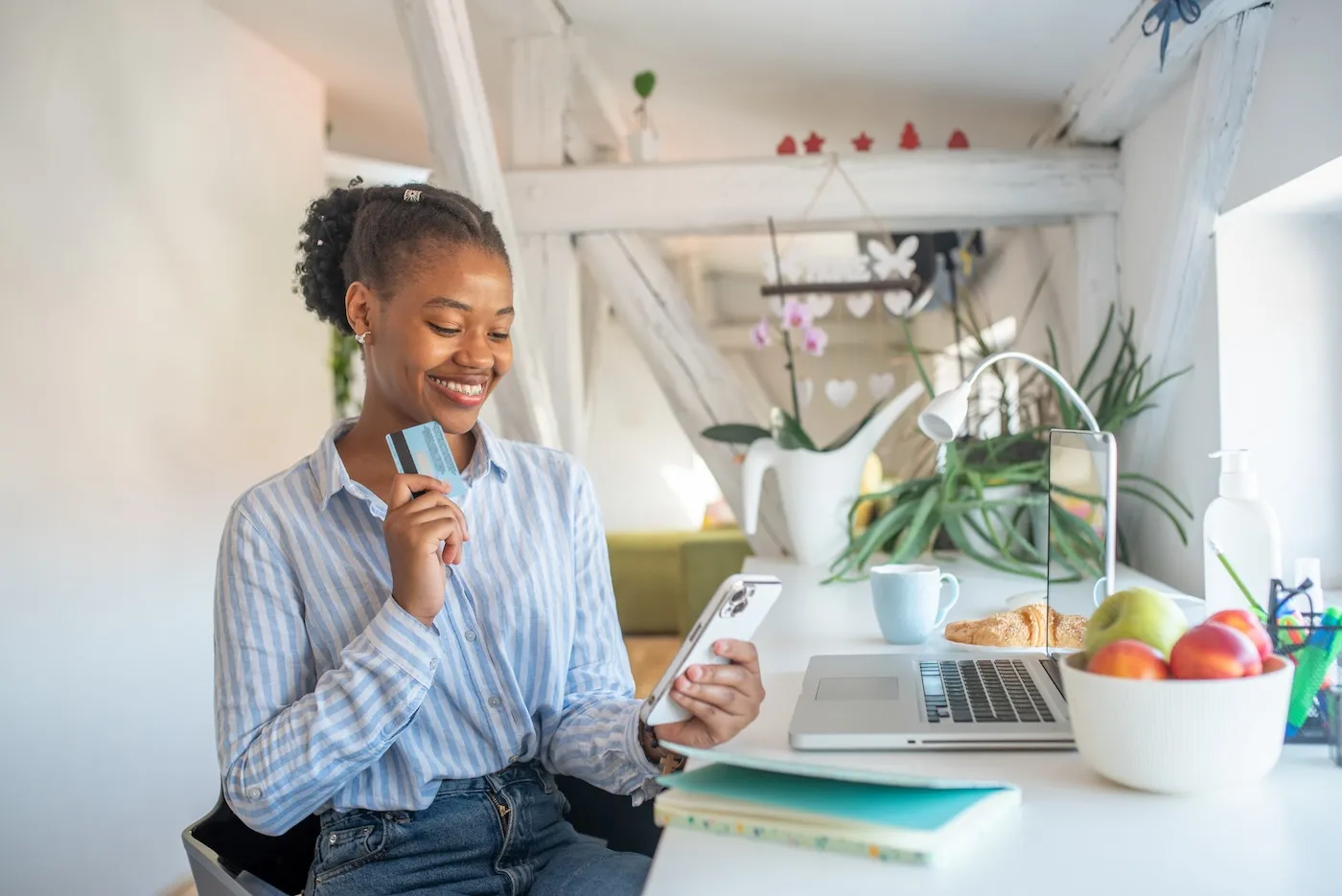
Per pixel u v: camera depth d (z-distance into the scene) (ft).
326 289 4.64
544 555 4.29
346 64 12.10
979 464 8.02
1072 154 8.73
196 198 10.17
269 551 3.96
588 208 9.19
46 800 7.82
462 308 3.95
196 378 10.10
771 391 25.00
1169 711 2.84
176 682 9.64
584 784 4.49
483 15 9.17
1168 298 7.14
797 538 8.41
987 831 2.72
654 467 29.73
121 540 8.86
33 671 7.73
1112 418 7.70
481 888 3.85
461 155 8.05
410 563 3.58
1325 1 5.34
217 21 10.58
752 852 2.68
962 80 9.23
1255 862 2.48
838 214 8.98
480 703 4.01
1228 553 4.53
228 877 3.51
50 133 8.09
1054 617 4.34
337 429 4.46
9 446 7.57
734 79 10.28
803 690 4.06
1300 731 3.40
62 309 8.18
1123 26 7.47
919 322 19.95
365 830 3.83
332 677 3.64
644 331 9.39
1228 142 6.44
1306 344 6.69
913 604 5.05
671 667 3.56
